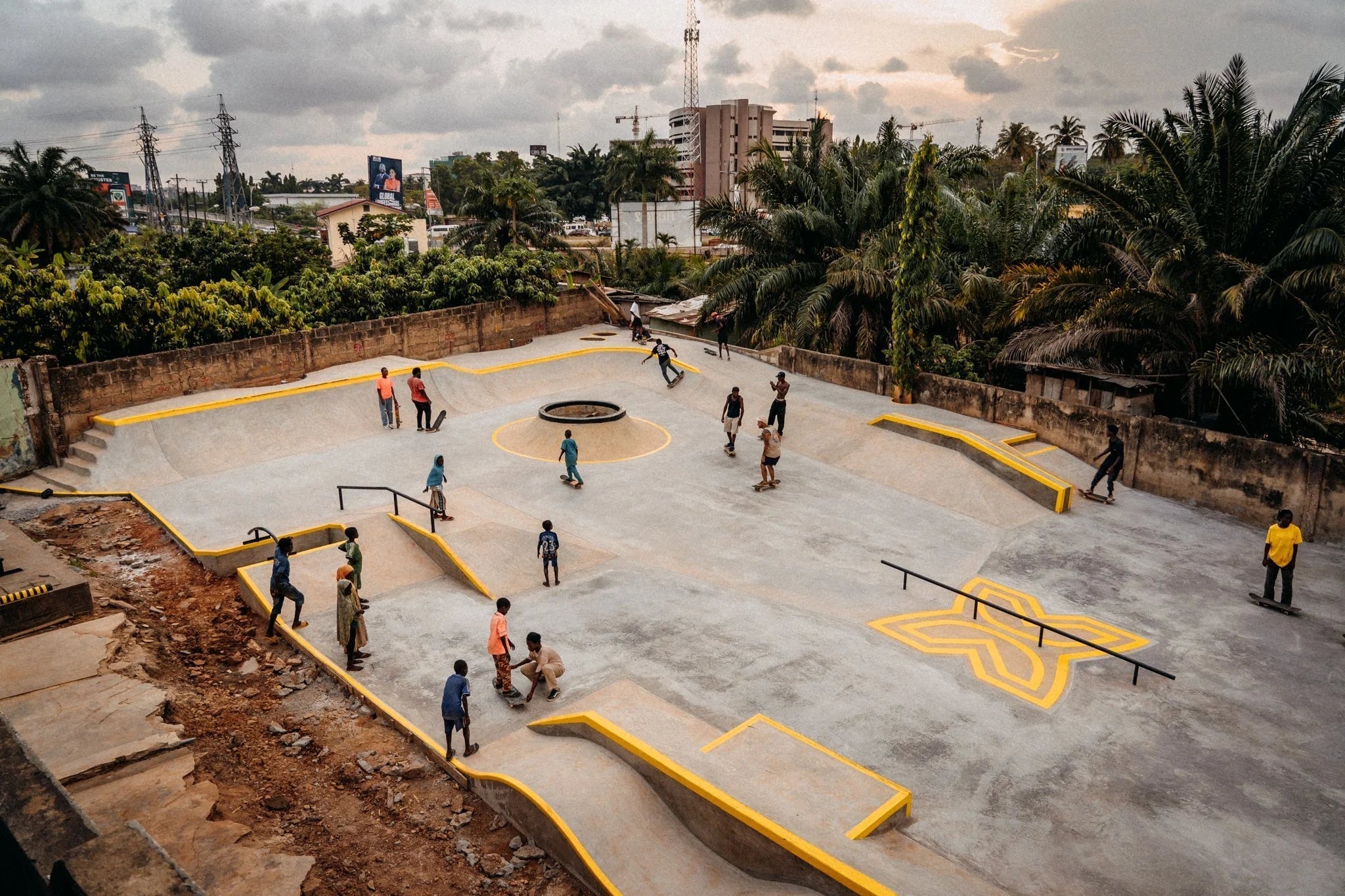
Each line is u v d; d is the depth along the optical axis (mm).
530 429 22250
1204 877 7887
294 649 12688
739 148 124125
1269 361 16969
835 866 7039
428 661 12031
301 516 17062
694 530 16938
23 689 10141
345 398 24141
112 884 1840
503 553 15094
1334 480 15750
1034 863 7988
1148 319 20484
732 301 30922
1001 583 14547
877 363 25109
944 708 10633
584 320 35781
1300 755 9820
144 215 122750
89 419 20578
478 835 8797
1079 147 91750
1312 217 17562
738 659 11719
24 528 16312
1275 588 14180
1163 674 10391
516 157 118250
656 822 8406
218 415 21781
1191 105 18672
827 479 19844
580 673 11430
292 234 38281
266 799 9227
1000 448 19250
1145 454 18719
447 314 29922
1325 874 7957
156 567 15102
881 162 30406
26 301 20922
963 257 28172
